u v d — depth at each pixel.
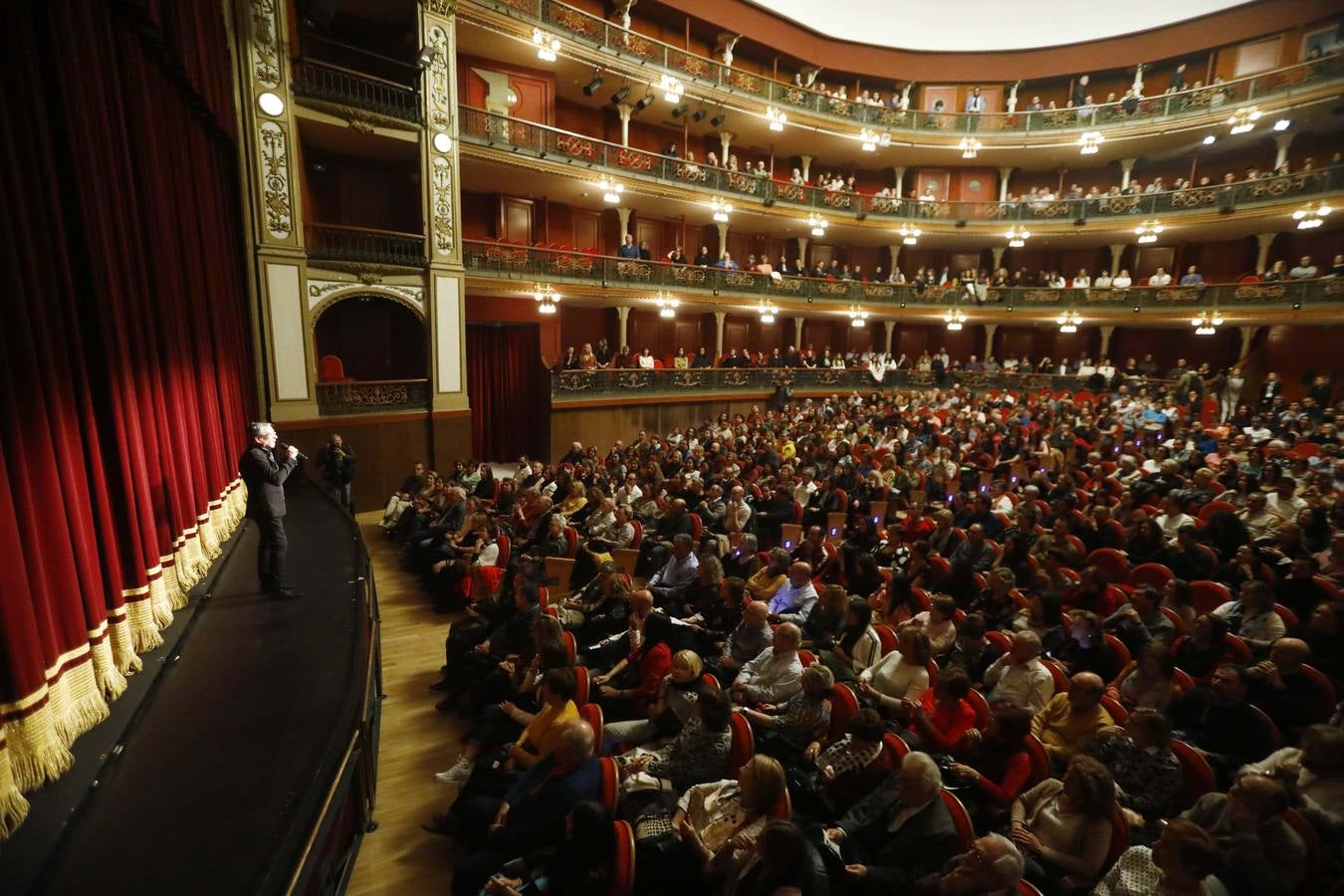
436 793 4.65
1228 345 22.16
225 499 7.02
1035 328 25.86
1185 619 5.40
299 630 4.71
